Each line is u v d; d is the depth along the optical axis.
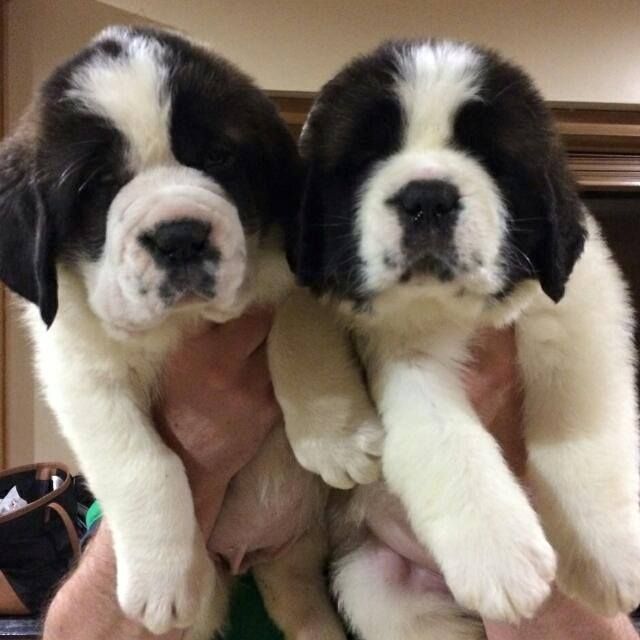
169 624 0.36
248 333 0.39
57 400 0.39
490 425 0.39
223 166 0.36
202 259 0.33
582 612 0.38
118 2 0.84
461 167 0.33
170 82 0.34
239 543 0.44
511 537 0.32
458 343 0.38
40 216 0.35
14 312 0.86
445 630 0.42
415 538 0.40
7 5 0.86
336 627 0.45
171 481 0.37
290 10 0.81
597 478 0.37
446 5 0.82
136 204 0.33
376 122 0.34
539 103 0.36
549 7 0.83
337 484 0.37
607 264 0.41
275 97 0.81
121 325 0.34
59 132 0.35
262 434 0.41
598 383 0.38
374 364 0.38
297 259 0.36
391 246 0.32
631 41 0.84
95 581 0.39
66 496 0.69
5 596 0.65
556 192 0.35
